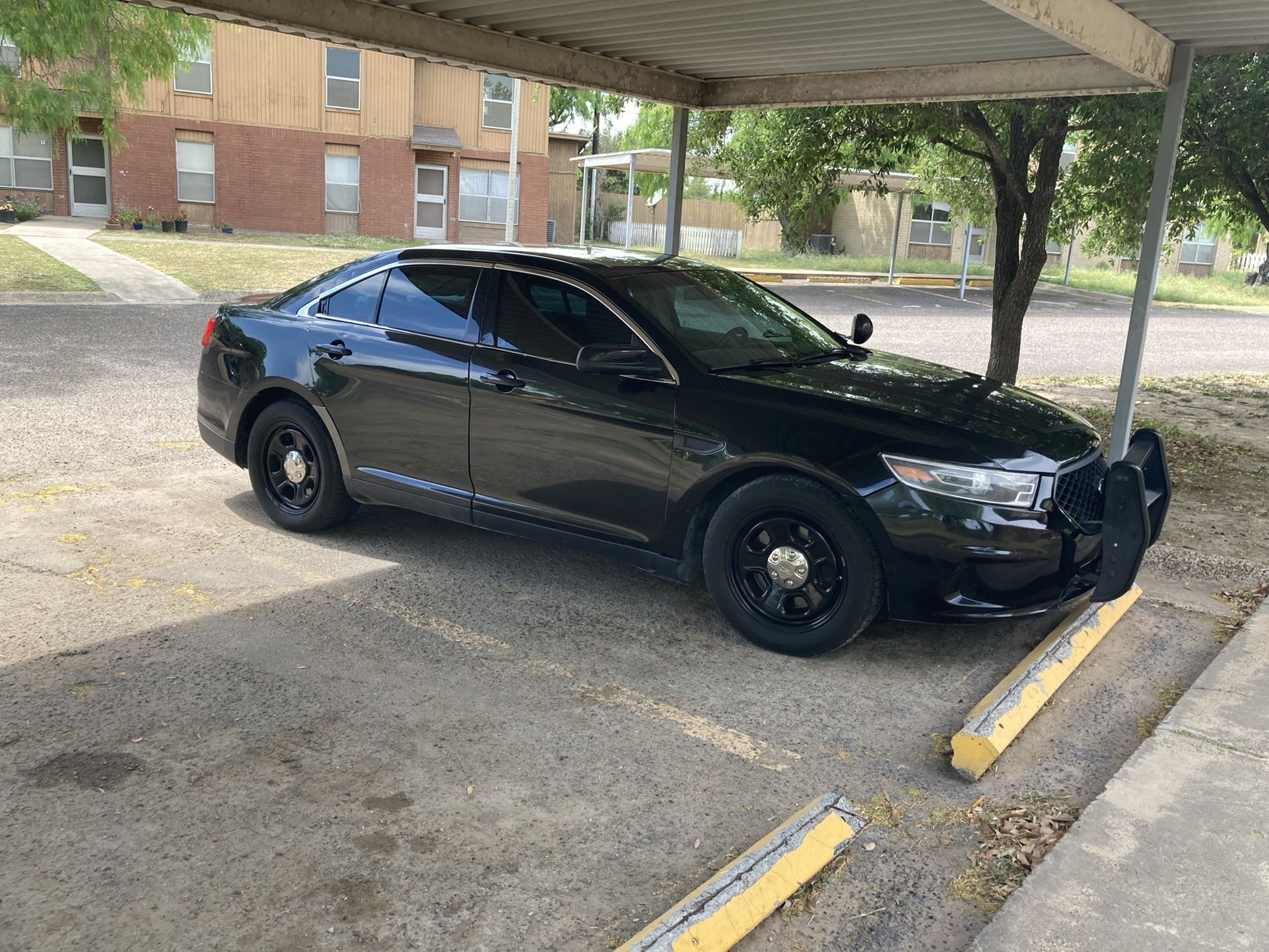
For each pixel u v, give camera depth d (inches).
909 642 187.2
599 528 188.1
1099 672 176.1
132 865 114.0
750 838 125.2
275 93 1211.2
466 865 117.2
